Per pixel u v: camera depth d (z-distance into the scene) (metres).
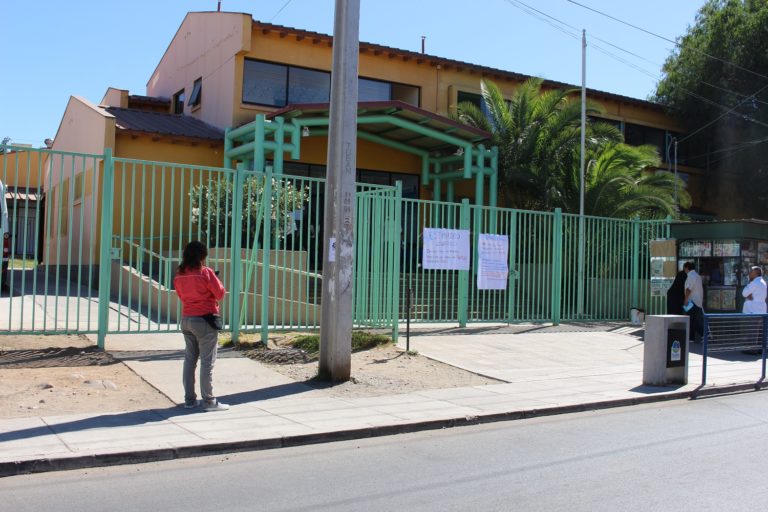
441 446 6.90
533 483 5.67
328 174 9.59
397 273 12.51
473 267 15.43
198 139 18.98
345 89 9.45
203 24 22.84
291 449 6.69
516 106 21.69
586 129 21.33
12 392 7.92
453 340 13.31
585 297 16.94
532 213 15.77
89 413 7.36
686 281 15.19
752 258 15.63
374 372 10.26
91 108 18.73
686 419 8.36
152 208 10.46
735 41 27.89
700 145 30.00
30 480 5.52
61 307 12.88
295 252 13.22
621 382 10.56
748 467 6.21
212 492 5.34
